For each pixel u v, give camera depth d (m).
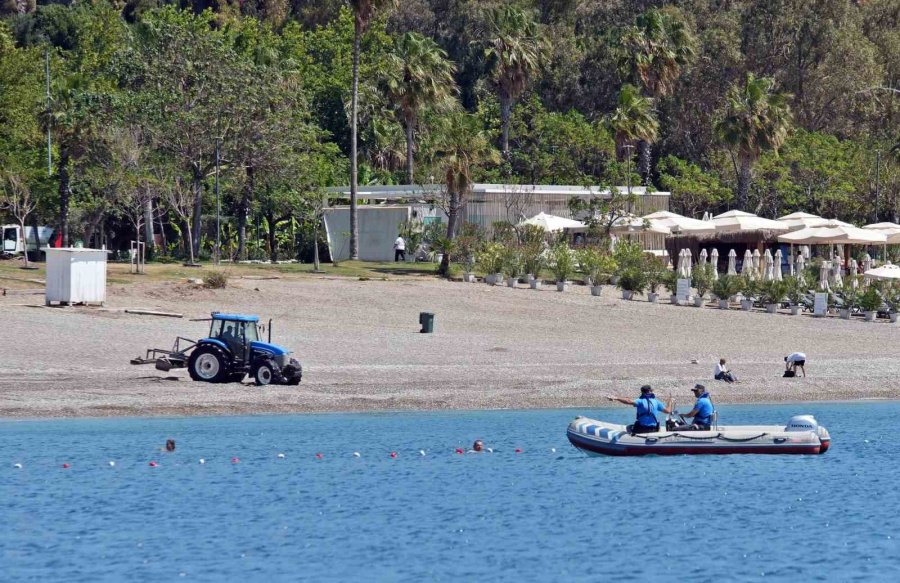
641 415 119.81
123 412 133.50
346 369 156.12
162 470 111.81
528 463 116.88
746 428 121.25
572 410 142.62
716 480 111.38
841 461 120.00
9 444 120.12
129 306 195.12
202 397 137.50
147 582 81.00
